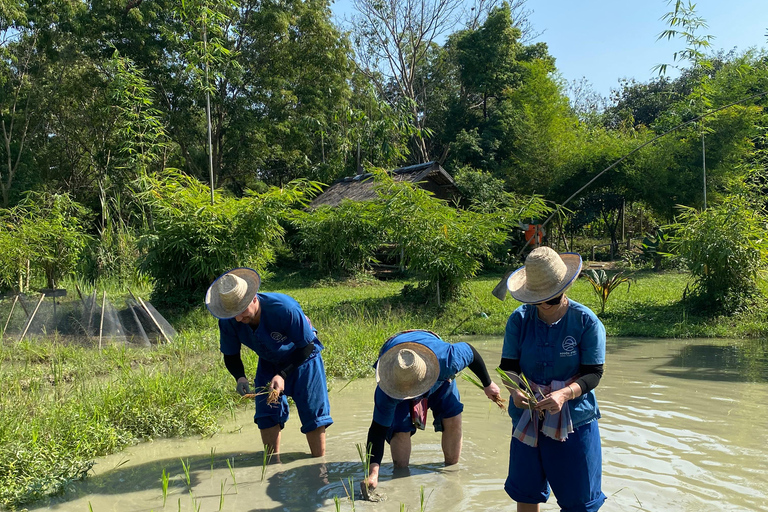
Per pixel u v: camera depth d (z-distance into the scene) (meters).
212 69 13.30
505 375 3.29
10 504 4.21
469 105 36.53
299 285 20.70
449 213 13.20
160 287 12.85
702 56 13.31
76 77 24.81
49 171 29.73
